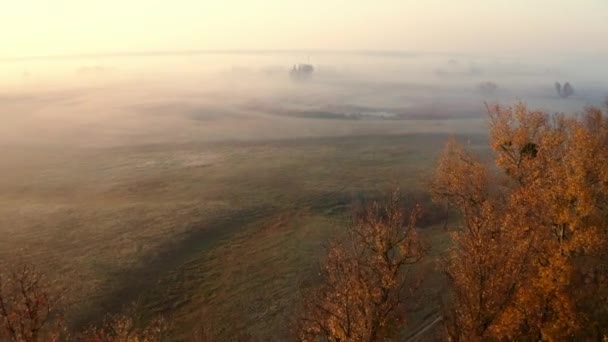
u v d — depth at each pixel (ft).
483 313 100.07
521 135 146.20
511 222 109.70
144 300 173.99
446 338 114.32
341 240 197.77
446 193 181.16
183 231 235.81
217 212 264.93
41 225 248.52
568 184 110.11
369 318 101.40
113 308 167.53
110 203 289.53
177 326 156.87
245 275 187.11
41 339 97.55
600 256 117.08
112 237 228.63
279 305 160.15
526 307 98.94
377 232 116.06
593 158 115.14
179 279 188.96
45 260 201.05
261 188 317.01
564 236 114.21
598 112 170.91
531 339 105.70
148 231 235.81
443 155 239.91
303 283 172.14
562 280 99.19
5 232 238.48
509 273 101.50
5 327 84.79
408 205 260.21
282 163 398.21
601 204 119.14
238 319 156.15
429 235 205.36
